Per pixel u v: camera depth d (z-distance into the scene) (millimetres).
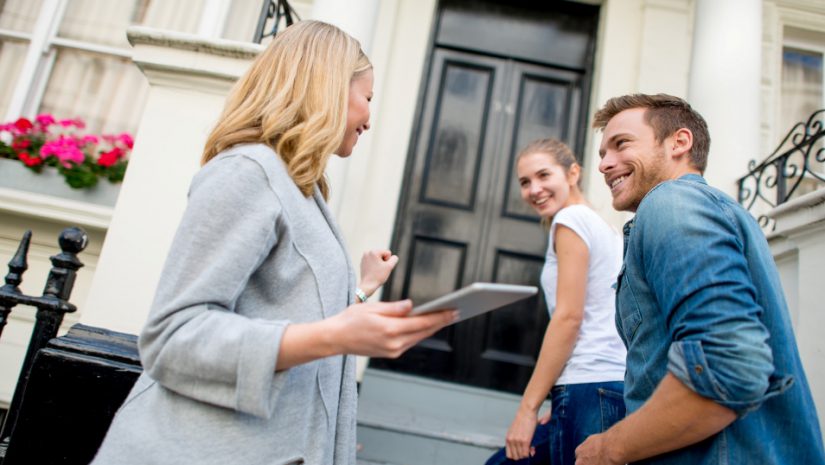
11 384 2734
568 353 1417
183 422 758
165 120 2209
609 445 931
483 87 3744
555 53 3799
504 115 3695
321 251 887
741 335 787
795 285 2041
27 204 2939
